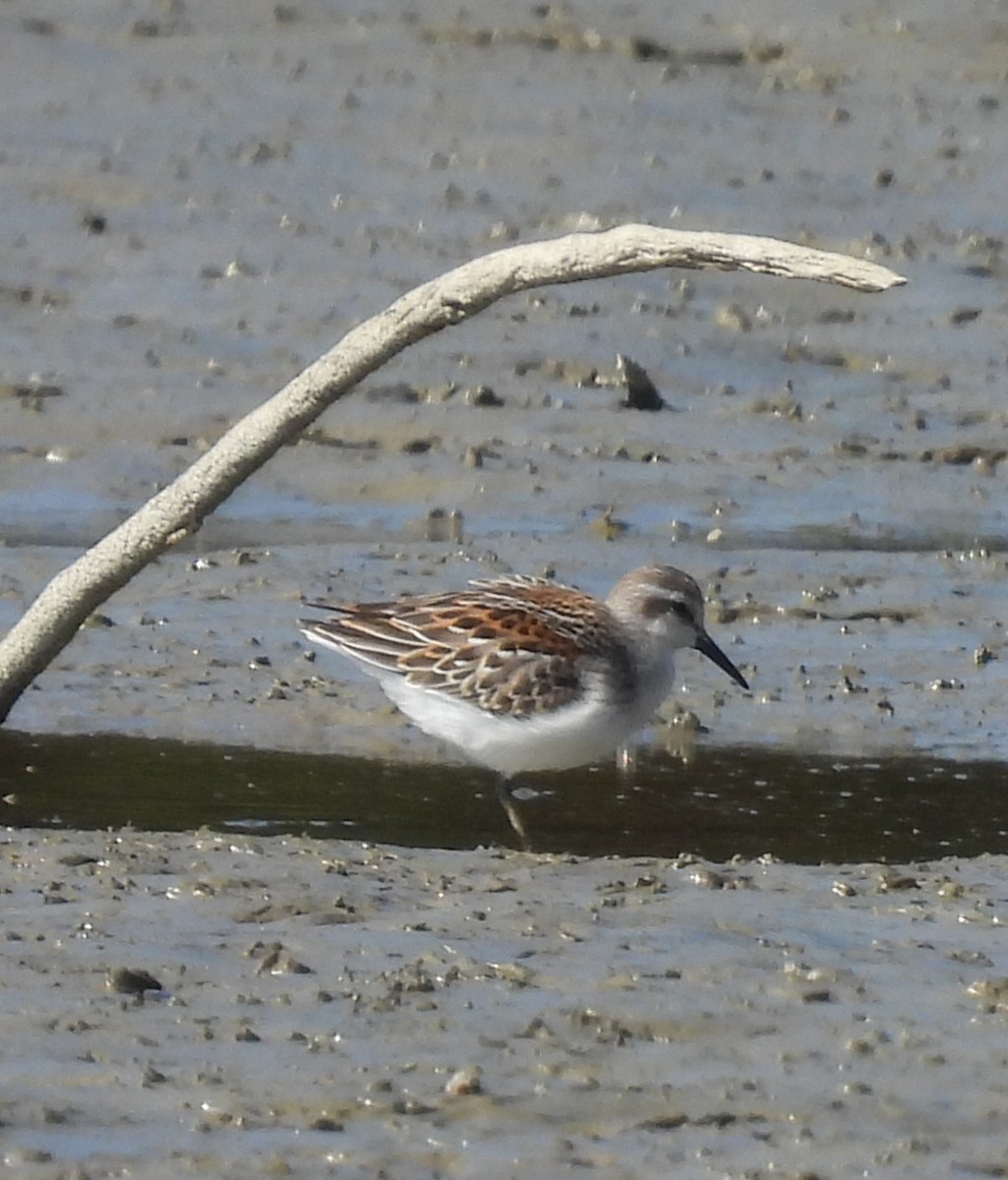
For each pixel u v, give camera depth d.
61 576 13.44
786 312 22.56
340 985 9.68
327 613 15.80
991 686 15.04
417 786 13.27
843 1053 9.15
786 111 28.66
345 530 17.58
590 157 26.92
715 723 14.41
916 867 11.68
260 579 16.42
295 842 11.80
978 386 21.16
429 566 16.81
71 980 9.65
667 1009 9.50
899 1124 8.57
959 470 19.20
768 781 13.49
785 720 14.46
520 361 21.03
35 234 23.72
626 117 28.25
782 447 19.48
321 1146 8.29
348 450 19.02
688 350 21.55
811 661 15.34
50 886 10.88
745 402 20.52
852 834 12.56
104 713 14.16
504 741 12.85
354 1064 8.93
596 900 10.91
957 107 29.09
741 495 18.45
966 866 11.73
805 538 17.73
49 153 26.08
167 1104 8.55
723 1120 8.57
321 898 10.80
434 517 17.77
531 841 12.35
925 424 20.22
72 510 17.78
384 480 18.47
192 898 10.75
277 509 17.89
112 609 15.79
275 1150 8.24
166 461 18.77
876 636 15.80
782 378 21.16
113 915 10.46
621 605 13.24
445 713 12.96
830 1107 8.69
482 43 30.75
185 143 26.69
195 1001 9.48
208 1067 8.87
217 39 30.48
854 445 19.52
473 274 11.98
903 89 29.61
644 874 11.38
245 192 25.28
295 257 23.55
